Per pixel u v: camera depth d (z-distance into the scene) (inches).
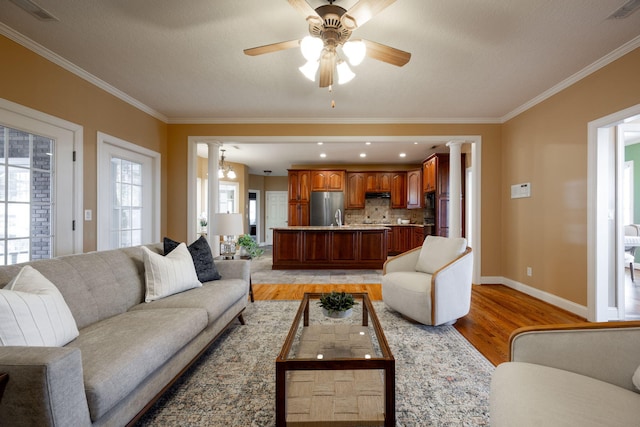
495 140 168.7
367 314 82.7
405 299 107.6
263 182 397.4
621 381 41.4
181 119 171.3
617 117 99.9
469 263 108.5
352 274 201.3
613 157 114.3
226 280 104.7
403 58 81.0
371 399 57.0
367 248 219.9
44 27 87.0
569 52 99.7
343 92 133.3
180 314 69.2
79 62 107.3
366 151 261.4
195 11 79.9
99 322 65.4
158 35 90.9
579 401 35.7
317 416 51.9
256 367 77.0
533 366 44.2
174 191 171.3
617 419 32.6
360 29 87.3
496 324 107.7
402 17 81.7
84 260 72.1
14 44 89.7
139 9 79.1
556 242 128.1
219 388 67.8
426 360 81.0
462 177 242.7
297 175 315.6
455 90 130.6
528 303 132.4
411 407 61.4
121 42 94.8
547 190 133.1
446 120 169.0
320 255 219.3
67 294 61.8
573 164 118.7
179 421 56.9
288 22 84.7
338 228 218.4
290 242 219.3
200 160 279.9
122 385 45.4
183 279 88.0
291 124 171.0
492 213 168.2
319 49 72.8
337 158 294.4
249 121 171.5
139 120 147.6
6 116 88.2
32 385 34.9
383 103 146.7
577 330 44.6
